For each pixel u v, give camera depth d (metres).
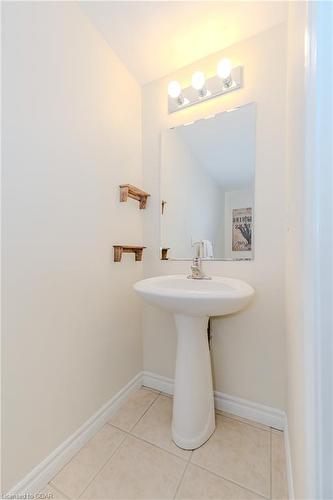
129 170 1.42
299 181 0.60
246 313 1.20
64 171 0.98
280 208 1.12
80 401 1.05
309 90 0.39
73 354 1.02
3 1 0.76
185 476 0.90
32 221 0.85
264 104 1.16
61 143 0.97
